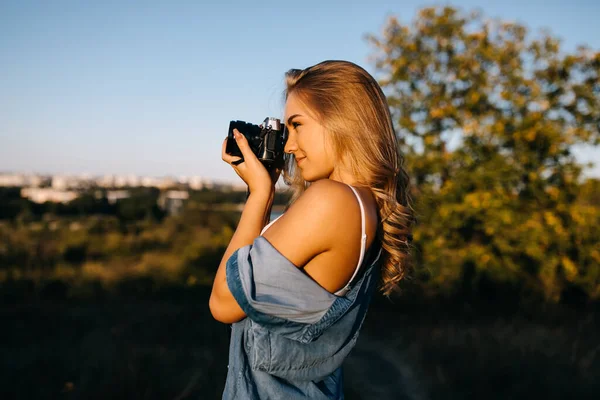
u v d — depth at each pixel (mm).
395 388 4801
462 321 7484
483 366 4859
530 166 9844
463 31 10656
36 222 26797
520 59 10531
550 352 5105
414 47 10508
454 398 4309
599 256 8984
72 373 4660
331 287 886
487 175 9359
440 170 9852
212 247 15297
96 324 7008
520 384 4316
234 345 962
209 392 4391
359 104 980
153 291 10844
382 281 1109
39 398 4035
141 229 22312
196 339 6234
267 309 830
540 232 9062
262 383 907
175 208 31516
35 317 7453
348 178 992
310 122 988
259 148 1106
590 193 9781
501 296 8758
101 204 35719
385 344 6375
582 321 6957
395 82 10664
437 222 9258
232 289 837
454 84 10672
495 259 9039
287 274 831
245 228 1008
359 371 5355
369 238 900
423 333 6656
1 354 5309
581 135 9789
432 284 8867
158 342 6016
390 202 998
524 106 10281
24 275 11602
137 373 4574
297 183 1299
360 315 988
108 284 11336
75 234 18969
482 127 10055
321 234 836
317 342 911
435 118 10398
